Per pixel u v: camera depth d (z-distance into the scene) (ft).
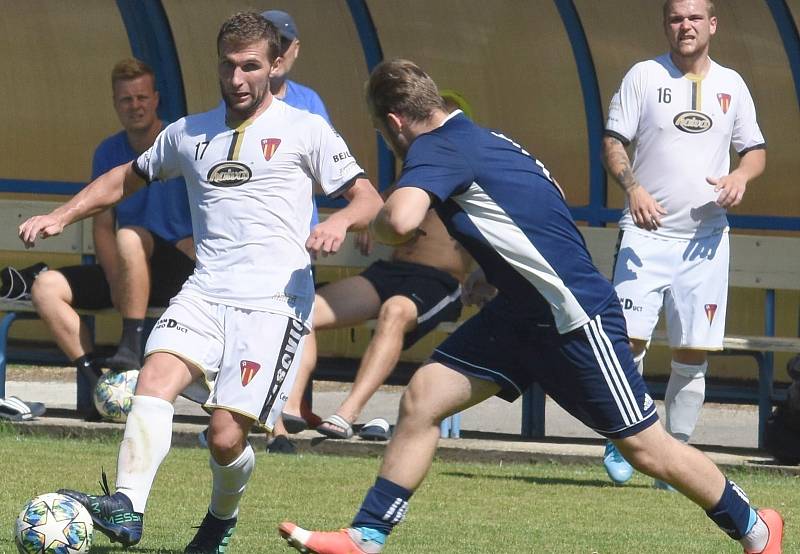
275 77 92.38
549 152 118.93
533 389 105.70
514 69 118.11
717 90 83.82
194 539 59.00
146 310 99.96
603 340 52.95
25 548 53.36
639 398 53.78
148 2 117.70
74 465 84.28
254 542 61.87
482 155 52.29
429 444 53.57
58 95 123.03
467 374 53.62
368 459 92.84
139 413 56.44
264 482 80.59
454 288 98.84
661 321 117.08
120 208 101.86
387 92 53.47
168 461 88.38
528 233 52.11
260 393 57.57
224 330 58.13
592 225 116.57
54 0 120.98
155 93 99.25
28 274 107.34
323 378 118.62
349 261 111.14
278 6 119.24
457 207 52.65
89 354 101.50
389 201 50.98
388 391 139.95
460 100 98.63
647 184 84.38
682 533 67.56
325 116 95.61
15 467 82.58
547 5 115.75
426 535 64.59
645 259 84.38
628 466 84.69
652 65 84.23
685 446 54.85
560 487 83.10
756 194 115.24
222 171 59.06
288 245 59.16
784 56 112.68
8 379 143.43
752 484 86.38
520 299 52.80
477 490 80.59
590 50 115.24
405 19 118.01
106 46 121.60
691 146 83.66
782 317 114.73
